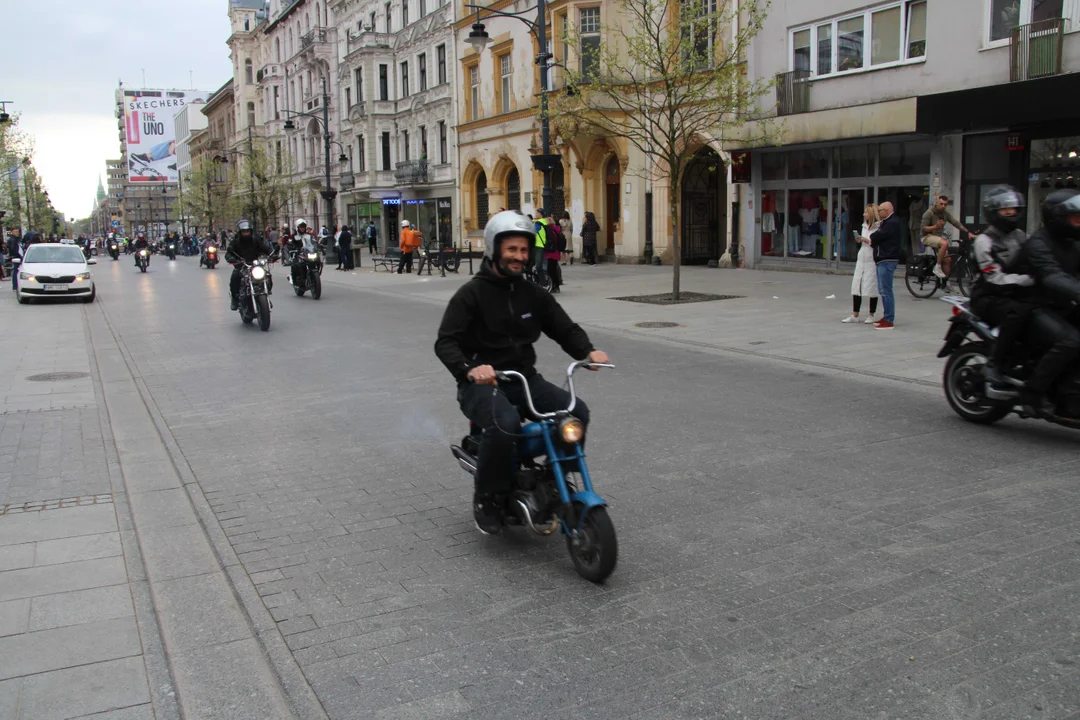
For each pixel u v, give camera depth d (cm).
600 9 2817
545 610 388
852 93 1991
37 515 528
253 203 5725
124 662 351
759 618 374
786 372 941
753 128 2180
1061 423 632
